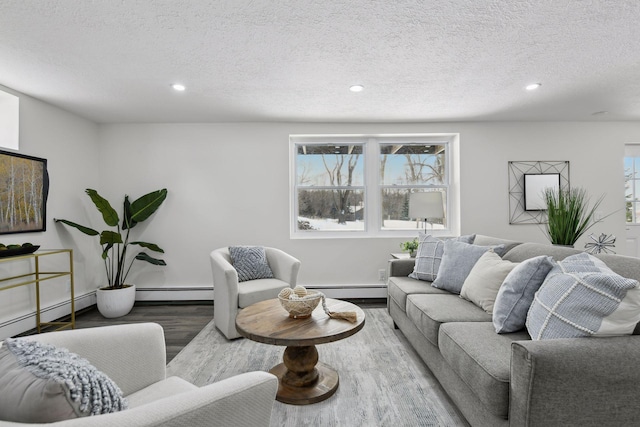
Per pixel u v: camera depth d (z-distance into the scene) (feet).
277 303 7.42
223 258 9.67
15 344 2.83
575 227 8.45
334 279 12.85
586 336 3.99
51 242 10.41
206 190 12.71
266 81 8.77
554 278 4.66
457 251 8.14
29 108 9.67
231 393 2.67
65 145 11.02
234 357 7.78
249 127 12.75
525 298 5.23
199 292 12.62
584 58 7.60
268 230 12.79
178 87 9.09
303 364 6.20
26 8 5.51
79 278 11.53
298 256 12.82
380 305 12.18
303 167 13.44
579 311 4.07
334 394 6.16
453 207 13.39
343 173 13.50
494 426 4.23
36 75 8.21
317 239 12.82
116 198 12.61
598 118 12.51
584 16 5.92
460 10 5.69
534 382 3.55
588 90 9.63
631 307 3.84
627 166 13.17
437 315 6.23
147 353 4.18
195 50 7.04
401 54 7.31
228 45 6.83
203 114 11.62
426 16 5.86
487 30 6.35
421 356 7.03
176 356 7.87
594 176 12.91
